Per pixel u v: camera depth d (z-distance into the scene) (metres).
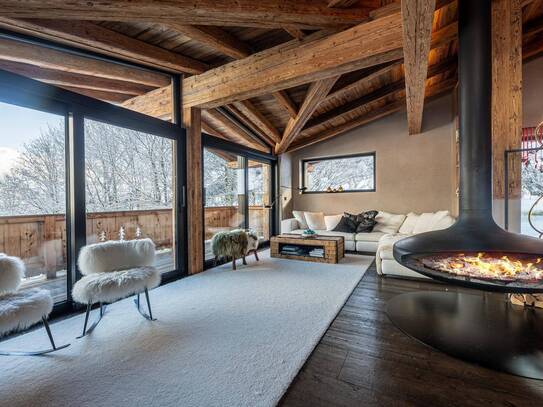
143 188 3.31
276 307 2.51
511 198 2.43
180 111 3.70
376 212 5.49
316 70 2.71
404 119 5.66
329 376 1.54
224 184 4.70
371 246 4.87
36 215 2.48
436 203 5.38
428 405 1.32
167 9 2.03
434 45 3.02
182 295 2.86
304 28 2.55
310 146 6.62
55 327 2.18
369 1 2.49
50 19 2.28
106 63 2.99
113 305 2.60
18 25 2.22
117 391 1.46
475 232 2.14
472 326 2.01
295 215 6.12
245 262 4.15
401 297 2.65
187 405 1.35
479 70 2.11
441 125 5.34
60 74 2.76
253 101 4.45
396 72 4.27
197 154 3.77
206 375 1.57
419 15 1.68
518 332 1.91
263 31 2.91
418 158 5.53
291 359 1.71
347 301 2.65
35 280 2.55
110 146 2.97
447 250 2.15
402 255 2.29
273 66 2.96
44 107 2.35
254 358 1.73
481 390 1.40
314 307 2.50
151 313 2.36
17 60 2.40
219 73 3.35
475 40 2.12
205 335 2.02
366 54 2.47
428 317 2.18
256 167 5.82
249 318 2.29
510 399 1.34
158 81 3.51
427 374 1.54
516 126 2.40
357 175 6.24
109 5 1.93
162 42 3.03
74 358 1.75
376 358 1.70
